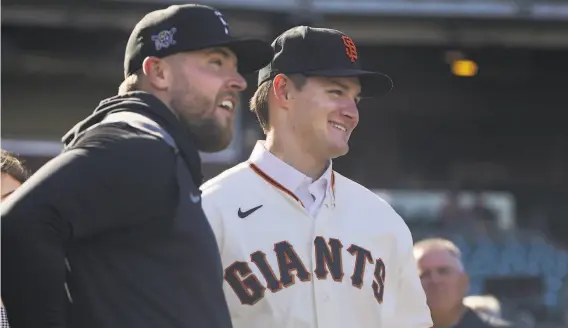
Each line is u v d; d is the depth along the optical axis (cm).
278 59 514
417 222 2586
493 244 2333
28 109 2255
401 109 2728
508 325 852
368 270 505
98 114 394
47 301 350
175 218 370
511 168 2866
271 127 523
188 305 366
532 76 2583
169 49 395
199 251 373
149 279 364
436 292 817
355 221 518
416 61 2488
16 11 1783
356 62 517
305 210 505
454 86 2656
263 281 483
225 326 376
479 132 2828
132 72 406
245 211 500
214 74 401
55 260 348
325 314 483
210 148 410
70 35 2083
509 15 1919
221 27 404
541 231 2650
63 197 349
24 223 345
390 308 524
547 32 1981
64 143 407
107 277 363
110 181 356
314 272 489
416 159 2805
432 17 1905
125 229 365
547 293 2266
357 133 2762
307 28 517
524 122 2823
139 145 367
